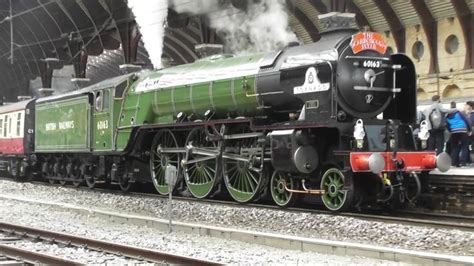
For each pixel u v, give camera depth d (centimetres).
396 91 1255
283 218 1170
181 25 2978
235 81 1429
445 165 1210
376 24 2597
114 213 1333
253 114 1425
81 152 2028
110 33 3478
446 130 1468
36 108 2422
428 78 2444
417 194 1219
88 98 1977
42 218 1356
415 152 1208
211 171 1531
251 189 1403
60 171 2266
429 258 786
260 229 1128
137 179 1831
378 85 1240
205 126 1509
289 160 1233
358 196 1216
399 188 1203
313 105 1236
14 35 4244
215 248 956
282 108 1348
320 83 1217
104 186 2158
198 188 1555
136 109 1773
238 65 1459
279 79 1305
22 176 2548
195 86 1559
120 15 3159
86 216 1397
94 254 900
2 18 4003
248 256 870
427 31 2430
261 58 1403
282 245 960
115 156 1880
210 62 1605
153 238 1069
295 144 1227
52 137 2252
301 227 1103
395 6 2478
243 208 1311
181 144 1636
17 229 1120
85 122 1997
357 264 809
